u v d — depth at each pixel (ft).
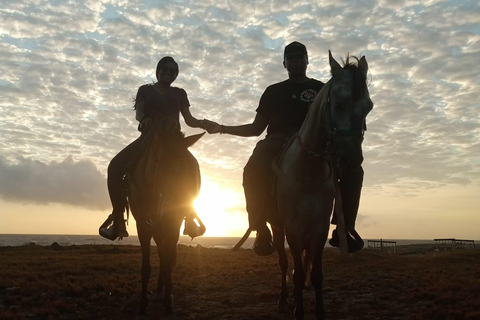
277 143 18.45
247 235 18.43
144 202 19.38
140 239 19.74
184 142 18.95
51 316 20.76
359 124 13.25
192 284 29.81
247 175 18.62
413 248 142.92
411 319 19.44
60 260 46.80
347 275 35.76
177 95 21.94
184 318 20.38
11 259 48.70
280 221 17.08
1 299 24.06
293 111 19.49
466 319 18.95
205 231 19.65
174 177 18.15
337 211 16.24
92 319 20.47
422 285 29.45
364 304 23.58
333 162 14.51
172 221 18.19
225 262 48.96
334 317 20.75
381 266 44.37
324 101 14.48
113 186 21.29
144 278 19.40
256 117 21.02
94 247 83.41
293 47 19.62
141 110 21.03
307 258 19.53
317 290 15.47
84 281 29.53
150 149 19.38
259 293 26.71
